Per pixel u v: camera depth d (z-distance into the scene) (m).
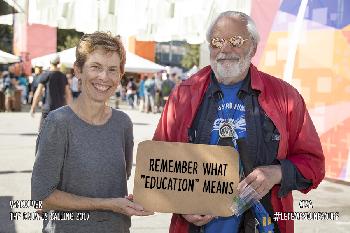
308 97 6.56
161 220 4.97
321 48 6.41
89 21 4.49
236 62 2.19
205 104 2.28
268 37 6.58
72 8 4.43
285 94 2.26
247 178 2.08
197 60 47.78
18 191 5.90
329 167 6.50
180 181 2.07
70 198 2.03
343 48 6.25
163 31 4.72
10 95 20.34
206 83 2.32
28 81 25.36
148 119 18.83
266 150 2.18
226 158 2.07
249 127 2.19
